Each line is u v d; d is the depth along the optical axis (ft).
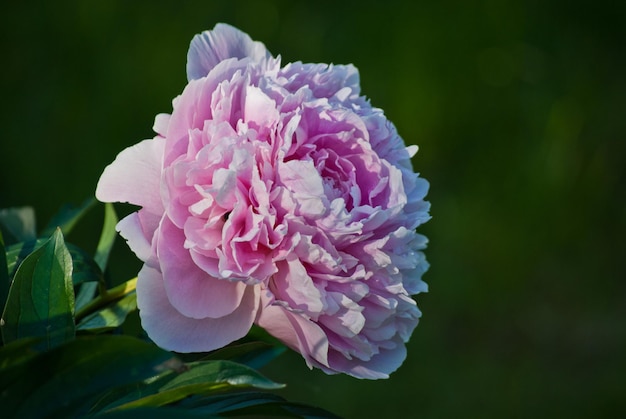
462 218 6.53
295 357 5.67
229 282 2.36
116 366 2.17
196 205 2.34
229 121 2.39
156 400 2.25
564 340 6.13
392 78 6.88
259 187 2.35
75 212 2.84
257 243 2.37
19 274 2.30
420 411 5.62
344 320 2.40
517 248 6.48
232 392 2.44
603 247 6.62
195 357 2.47
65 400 2.16
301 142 2.43
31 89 6.70
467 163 6.75
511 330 6.18
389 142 2.53
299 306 2.37
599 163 6.83
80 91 6.67
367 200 2.49
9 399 2.16
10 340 2.28
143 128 6.57
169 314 2.33
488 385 5.80
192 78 2.48
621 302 6.40
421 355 5.93
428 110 6.75
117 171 2.36
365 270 2.43
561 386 5.82
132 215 2.36
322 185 2.37
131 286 2.55
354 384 5.65
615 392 5.74
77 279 2.51
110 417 2.18
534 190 6.66
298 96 2.41
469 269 6.37
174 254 2.34
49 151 6.48
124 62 6.75
